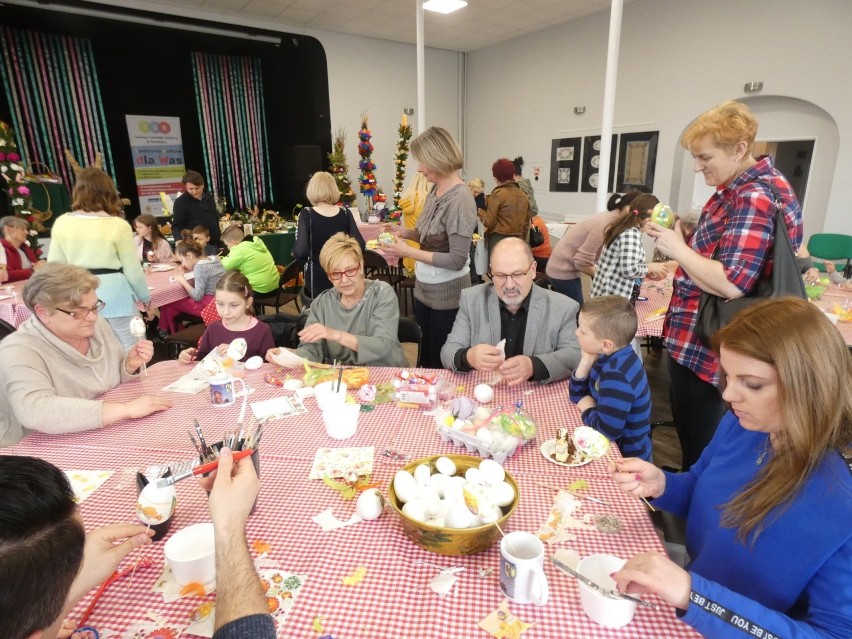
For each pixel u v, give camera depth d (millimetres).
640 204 2639
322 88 7500
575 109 7176
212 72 7137
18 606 490
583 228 3160
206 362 1808
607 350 1440
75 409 1382
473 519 901
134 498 1093
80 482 1149
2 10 5238
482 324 1864
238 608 672
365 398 1553
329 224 2949
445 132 2305
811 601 723
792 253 1447
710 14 5492
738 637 694
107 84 6398
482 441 1203
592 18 6684
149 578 867
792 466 737
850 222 4941
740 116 1482
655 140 6270
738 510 804
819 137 5070
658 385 3506
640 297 2967
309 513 1031
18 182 4914
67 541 536
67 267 1482
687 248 1569
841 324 2248
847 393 686
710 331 1588
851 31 4602
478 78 8703
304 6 6320
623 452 1491
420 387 1538
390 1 6117
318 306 2131
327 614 778
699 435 1814
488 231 4539
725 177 1582
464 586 836
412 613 780
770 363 717
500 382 1698
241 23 6727
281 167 8008
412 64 8336
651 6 5996
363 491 1088
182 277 3674
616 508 1029
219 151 7480
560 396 1589
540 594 777
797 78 4992
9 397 1406
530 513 1019
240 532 776
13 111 5914
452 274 2459
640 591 754
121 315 2816
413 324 2242
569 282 3307
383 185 8562
